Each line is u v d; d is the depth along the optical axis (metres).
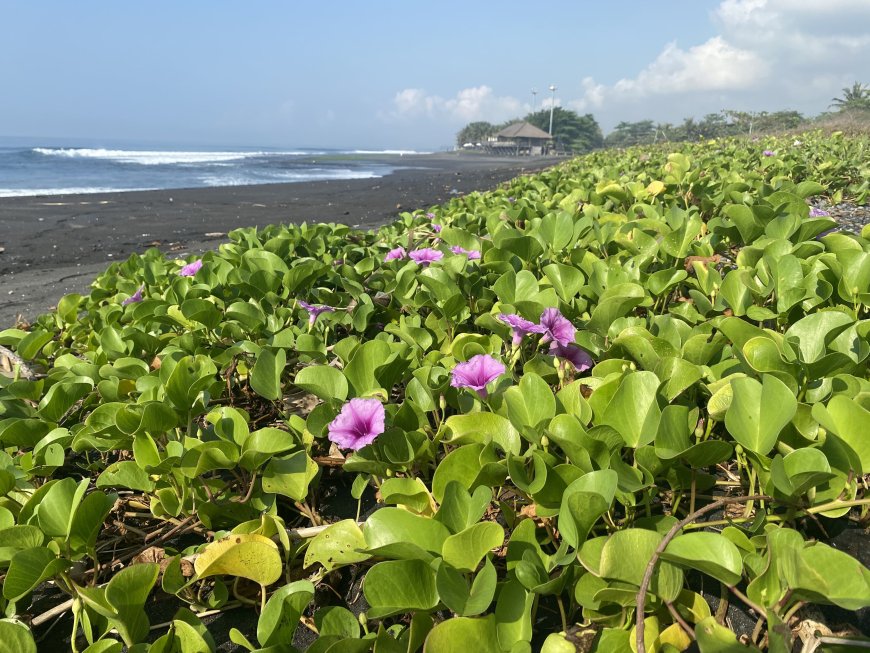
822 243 3.33
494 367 2.38
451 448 2.41
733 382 1.91
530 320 2.78
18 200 19.36
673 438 1.86
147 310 3.77
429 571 1.61
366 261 4.47
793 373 2.16
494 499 2.12
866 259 2.85
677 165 7.73
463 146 189.50
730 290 3.10
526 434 2.05
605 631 1.55
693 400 2.37
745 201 5.05
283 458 2.26
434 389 2.42
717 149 15.99
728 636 1.42
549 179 9.55
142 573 1.72
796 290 2.78
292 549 2.06
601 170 9.98
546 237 4.40
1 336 3.79
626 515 1.92
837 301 3.05
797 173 9.15
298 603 1.56
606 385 2.15
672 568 1.50
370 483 2.58
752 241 4.25
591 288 3.41
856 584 1.31
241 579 2.06
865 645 1.44
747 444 1.84
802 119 61.41
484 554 1.64
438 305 3.27
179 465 2.14
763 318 2.89
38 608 2.08
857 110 44.25
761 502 1.99
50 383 3.10
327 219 14.78
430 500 2.02
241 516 2.25
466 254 3.80
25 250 10.74
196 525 2.29
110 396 2.78
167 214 16.11
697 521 2.14
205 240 11.96
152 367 3.52
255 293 3.85
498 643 1.52
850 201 8.41
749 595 1.50
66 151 93.25
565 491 1.71
